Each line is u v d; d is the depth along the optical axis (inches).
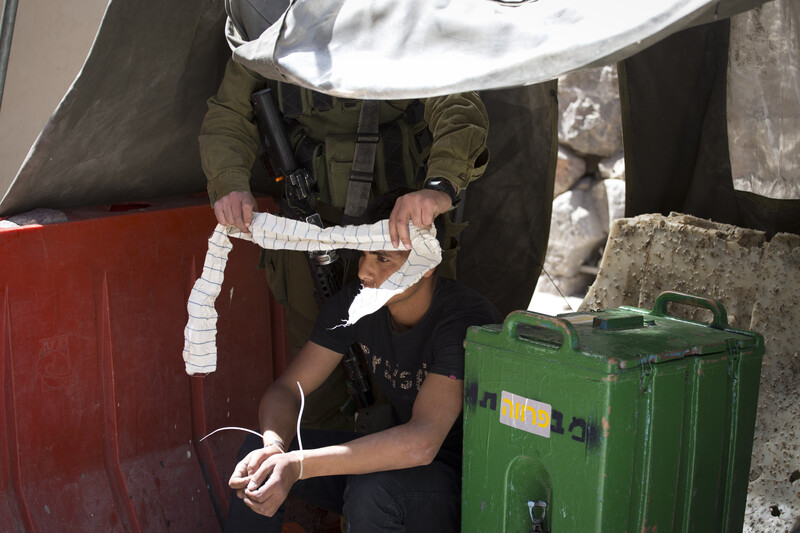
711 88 111.8
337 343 84.0
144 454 96.9
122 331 93.7
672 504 67.9
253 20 77.3
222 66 98.7
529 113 122.0
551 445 65.6
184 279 100.0
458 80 58.0
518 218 128.5
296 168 90.7
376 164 91.0
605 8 57.7
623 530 64.9
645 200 120.2
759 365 72.9
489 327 71.4
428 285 77.9
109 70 84.7
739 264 102.4
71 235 88.3
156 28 84.9
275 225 75.4
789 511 90.7
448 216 99.0
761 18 99.2
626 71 114.5
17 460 86.6
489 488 71.0
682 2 53.2
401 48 63.1
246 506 76.0
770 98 102.9
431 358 78.4
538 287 233.5
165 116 96.0
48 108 157.2
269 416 79.2
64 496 89.6
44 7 154.6
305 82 63.4
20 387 86.1
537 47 57.4
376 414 86.5
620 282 112.3
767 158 106.6
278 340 111.8
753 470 95.7
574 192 231.8
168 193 108.9
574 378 63.5
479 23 61.6
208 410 103.5
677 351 65.5
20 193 89.7
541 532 67.8
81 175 94.6
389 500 73.0
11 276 84.2
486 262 131.0
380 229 71.4
